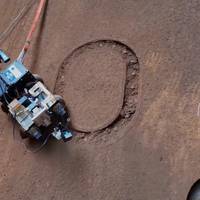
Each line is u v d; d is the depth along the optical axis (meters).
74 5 9.12
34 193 7.81
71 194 7.57
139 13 8.55
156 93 7.75
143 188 7.20
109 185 7.41
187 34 8.03
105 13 8.81
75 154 7.83
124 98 7.96
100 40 8.59
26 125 7.60
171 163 7.20
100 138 7.82
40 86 7.87
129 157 7.48
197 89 7.54
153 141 7.43
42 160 7.98
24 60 8.91
